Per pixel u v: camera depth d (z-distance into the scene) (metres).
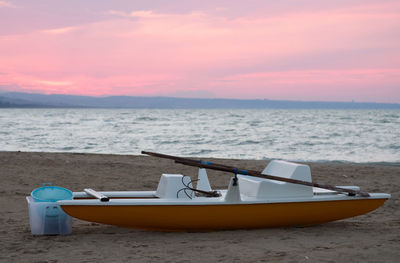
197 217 5.46
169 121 67.44
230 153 22.72
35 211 5.50
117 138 31.70
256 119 79.38
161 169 13.23
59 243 5.14
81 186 10.06
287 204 5.70
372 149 24.83
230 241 5.18
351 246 4.93
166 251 4.76
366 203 6.08
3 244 5.08
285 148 25.38
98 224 6.38
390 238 5.41
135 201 5.22
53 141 28.70
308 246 4.94
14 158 14.23
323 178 12.32
